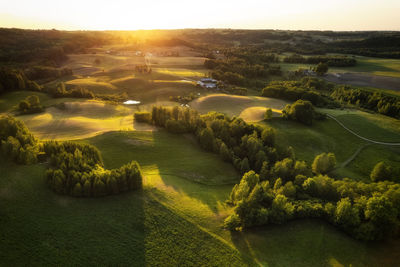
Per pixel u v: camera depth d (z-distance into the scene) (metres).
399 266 38.22
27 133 57.69
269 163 71.75
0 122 55.28
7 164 47.47
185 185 56.62
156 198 47.81
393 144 89.62
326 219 47.16
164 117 90.81
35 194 42.84
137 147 72.44
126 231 38.84
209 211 47.22
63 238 35.72
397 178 69.00
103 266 33.06
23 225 36.59
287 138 90.44
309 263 37.84
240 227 43.78
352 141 91.69
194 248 38.09
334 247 41.00
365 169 76.31
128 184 48.22
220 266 35.66
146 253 35.91
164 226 41.16
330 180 57.50
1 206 38.78
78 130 82.00
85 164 49.53
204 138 78.12
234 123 85.75
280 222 44.97
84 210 41.72
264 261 37.34
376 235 42.50
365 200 47.38
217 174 65.31
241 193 47.81
